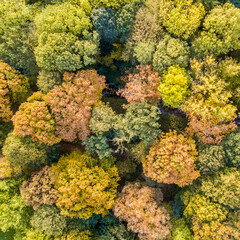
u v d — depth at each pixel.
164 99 16.38
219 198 15.71
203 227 15.56
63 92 16.08
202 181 16.50
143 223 17.16
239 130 15.99
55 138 16.27
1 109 16.73
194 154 16.16
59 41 15.22
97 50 17.36
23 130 15.03
